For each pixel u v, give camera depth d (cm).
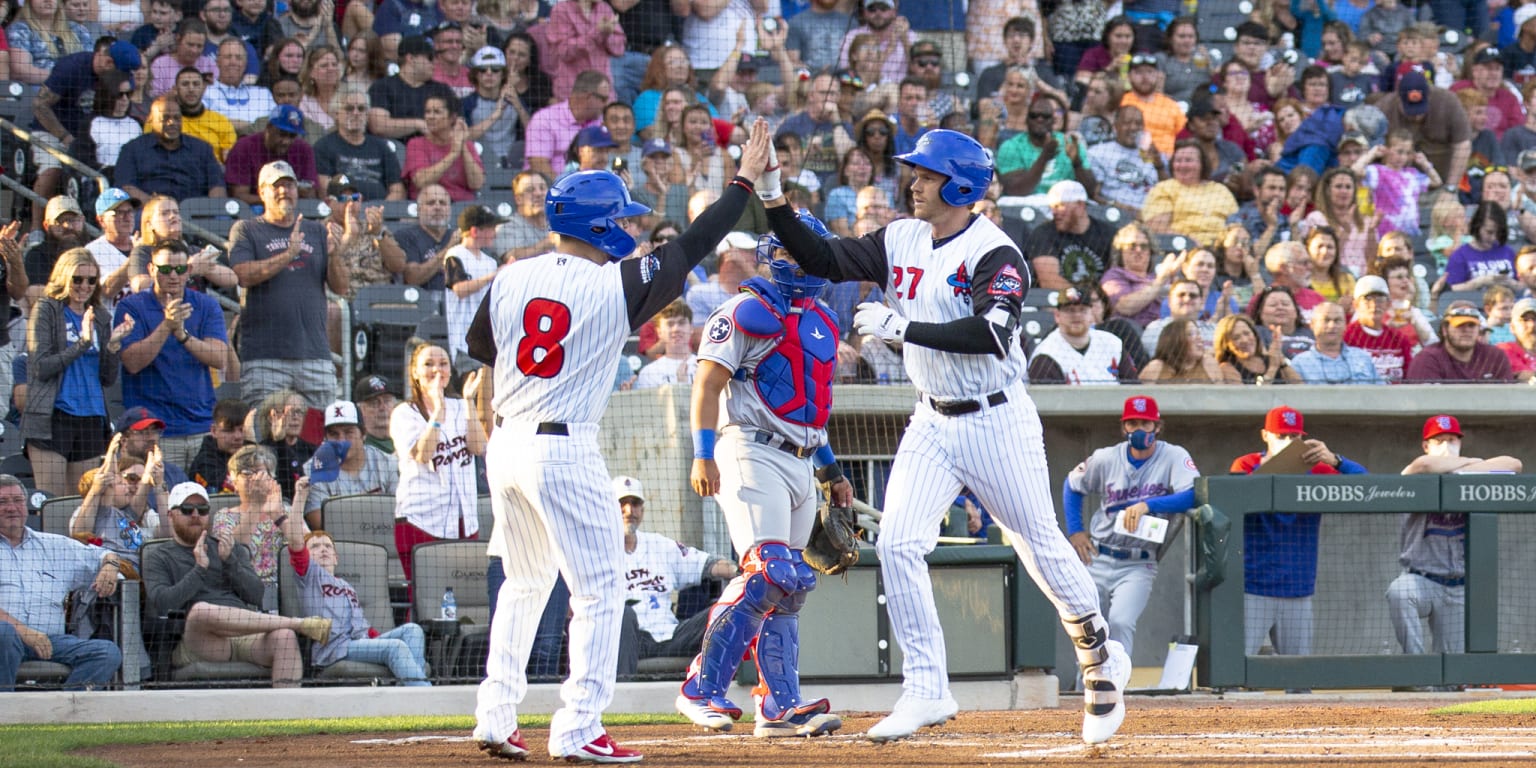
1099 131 4575
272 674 2659
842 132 4338
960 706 2706
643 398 3369
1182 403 3525
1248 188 4566
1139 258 3903
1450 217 4638
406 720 2398
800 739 1922
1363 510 2938
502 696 1639
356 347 3522
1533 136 5094
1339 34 5166
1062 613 1667
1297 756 1594
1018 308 1588
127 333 3136
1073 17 4822
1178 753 1645
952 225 1642
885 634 2692
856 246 1688
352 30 4331
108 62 3825
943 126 4366
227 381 3362
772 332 1889
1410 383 3641
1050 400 3481
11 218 3747
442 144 4025
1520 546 3045
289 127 3794
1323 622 3512
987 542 2905
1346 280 4156
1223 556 2889
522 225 3731
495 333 1606
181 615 2694
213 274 3369
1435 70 5197
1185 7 5147
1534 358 3919
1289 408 3216
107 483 2794
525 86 4328
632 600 2852
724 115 4481
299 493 2747
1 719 2484
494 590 2739
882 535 1659
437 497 2955
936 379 1622
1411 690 3056
